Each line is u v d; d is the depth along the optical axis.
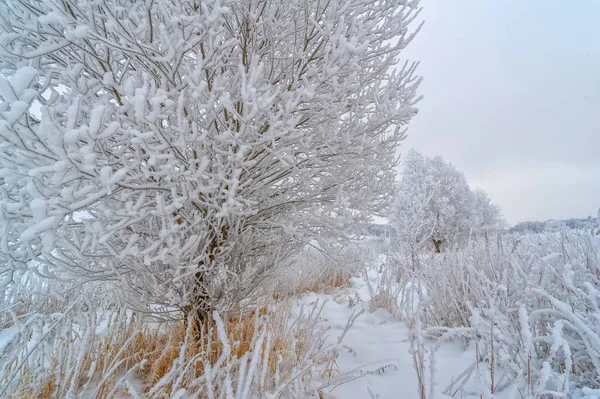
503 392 1.72
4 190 1.45
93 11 1.52
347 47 1.67
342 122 2.49
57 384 1.82
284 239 2.70
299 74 2.23
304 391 1.80
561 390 1.32
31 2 1.77
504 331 1.77
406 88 2.54
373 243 7.67
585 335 1.48
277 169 2.38
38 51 1.49
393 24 2.40
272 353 2.08
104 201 1.80
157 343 2.36
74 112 1.14
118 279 2.12
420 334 1.64
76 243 1.62
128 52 1.68
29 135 1.22
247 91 1.45
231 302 2.50
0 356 1.93
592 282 2.00
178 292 2.29
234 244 2.40
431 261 3.80
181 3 1.56
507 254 2.71
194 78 1.51
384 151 2.74
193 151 1.86
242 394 1.51
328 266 5.97
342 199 2.06
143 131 1.60
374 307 4.00
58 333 2.21
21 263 1.62
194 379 1.78
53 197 1.31
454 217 17.23
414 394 1.89
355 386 2.04
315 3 2.23
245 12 2.19
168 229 1.70
